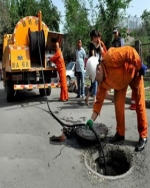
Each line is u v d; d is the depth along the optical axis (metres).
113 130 5.39
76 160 4.20
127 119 6.14
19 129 5.85
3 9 23.62
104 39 21.64
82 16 24.31
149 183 3.48
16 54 8.50
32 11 31.11
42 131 5.63
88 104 7.93
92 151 4.48
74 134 5.17
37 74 8.98
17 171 3.92
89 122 4.16
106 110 7.14
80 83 9.19
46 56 9.04
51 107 7.95
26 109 7.87
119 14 21.88
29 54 8.72
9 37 10.38
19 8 31.03
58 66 8.71
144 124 4.42
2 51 10.62
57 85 9.04
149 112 6.69
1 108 8.20
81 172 3.83
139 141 4.46
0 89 13.55
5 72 9.43
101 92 4.26
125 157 4.30
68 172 3.85
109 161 4.53
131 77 4.00
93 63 4.58
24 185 3.54
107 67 4.03
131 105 7.03
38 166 4.05
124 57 3.90
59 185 3.51
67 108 7.68
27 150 4.65
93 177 3.69
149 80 11.23
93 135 4.59
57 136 5.26
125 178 3.63
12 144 4.95
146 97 7.82
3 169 3.99
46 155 4.42
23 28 8.97
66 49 28.58
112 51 4.03
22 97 10.16
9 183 3.60
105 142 4.71
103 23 21.86
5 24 23.70
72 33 25.73
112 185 3.47
